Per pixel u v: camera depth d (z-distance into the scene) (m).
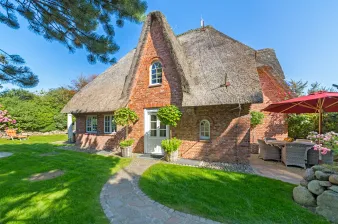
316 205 4.45
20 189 5.43
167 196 5.07
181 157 10.25
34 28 5.44
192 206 4.50
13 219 3.87
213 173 7.14
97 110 13.30
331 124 11.40
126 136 12.34
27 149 13.17
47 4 4.78
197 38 12.67
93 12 4.81
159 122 11.34
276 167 8.11
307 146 7.78
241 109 8.91
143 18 5.47
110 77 15.93
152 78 11.86
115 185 6.01
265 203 4.62
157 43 11.57
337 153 5.05
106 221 3.85
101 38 5.49
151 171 7.44
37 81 6.15
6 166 8.21
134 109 12.16
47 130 26.62
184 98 9.48
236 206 4.47
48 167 8.01
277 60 13.48
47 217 3.96
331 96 5.98
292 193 5.25
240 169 7.80
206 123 9.91
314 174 4.72
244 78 9.04
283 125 12.38
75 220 3.86
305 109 8.79
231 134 9.05
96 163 8.97
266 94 12.65
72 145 15.99
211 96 8.95
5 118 10.76
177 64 9.95
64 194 5.14
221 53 10.80
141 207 4.48
